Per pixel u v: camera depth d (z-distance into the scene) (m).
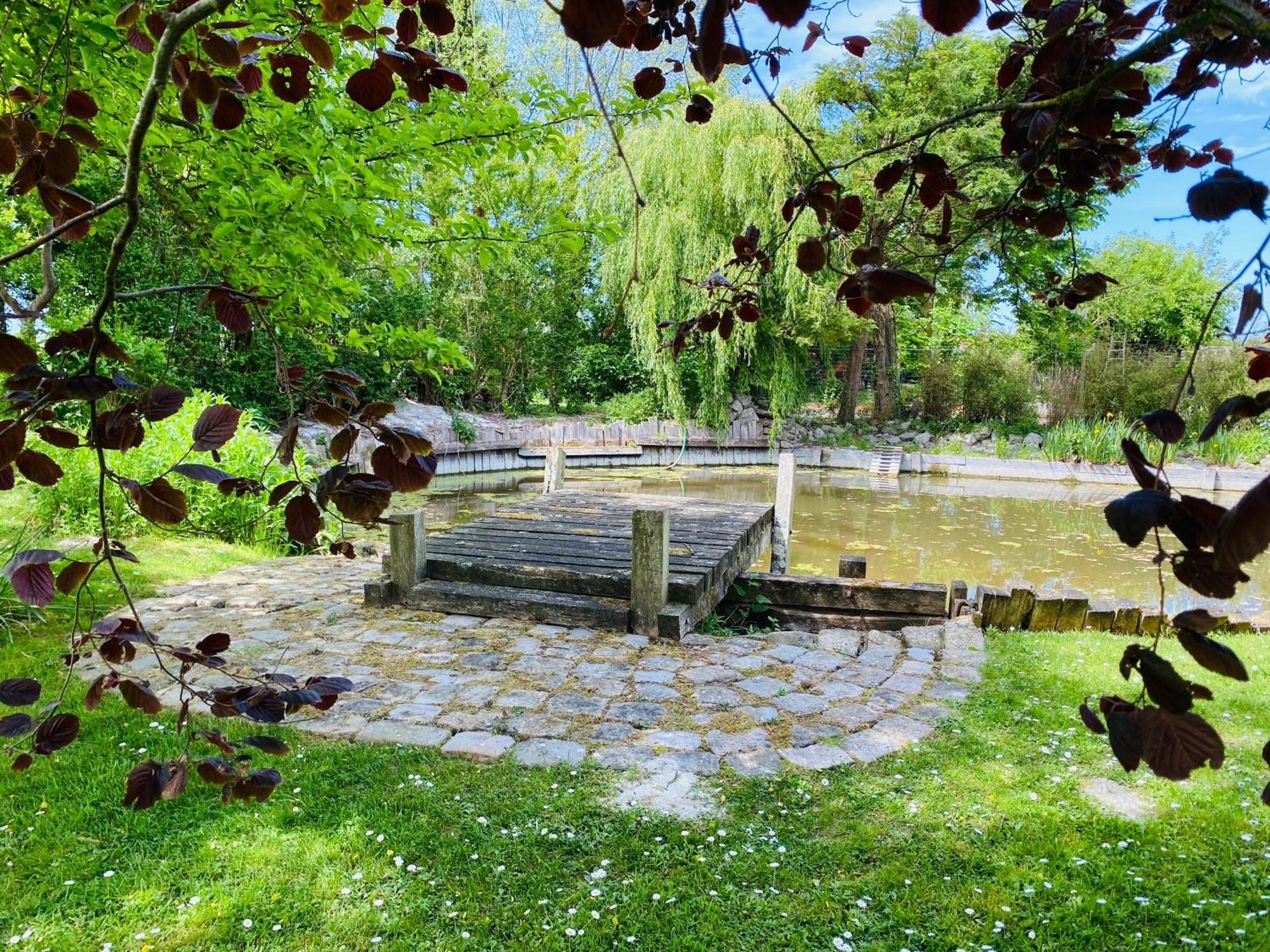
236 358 10.10
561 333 17.98
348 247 3.52
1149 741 0.67
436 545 5.06
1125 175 1.10
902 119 13.70
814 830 2.38
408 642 3.97
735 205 13.41
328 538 6.36
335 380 0.82
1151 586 7.07
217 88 0.84
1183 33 0.65
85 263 8.10
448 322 16.14
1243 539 0.50
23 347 0.71
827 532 9.38
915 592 4.59
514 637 4.05
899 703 3.30
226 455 6.40
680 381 15.23
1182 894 2.09
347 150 3.17
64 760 2.66
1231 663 0.62
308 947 1.89
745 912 2.03
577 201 13.73
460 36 5.95
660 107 3.01
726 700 3.30
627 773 2.68
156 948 1.87
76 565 0.83
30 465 0.79
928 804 2.52
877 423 17.81
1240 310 0.63
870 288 0.88
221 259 2.77
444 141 3.33
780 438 16.78
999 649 4.01
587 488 12.60
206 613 4.39
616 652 3.87
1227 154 0.97
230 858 2.20
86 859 2.18
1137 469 0.68
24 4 2.08
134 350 6.93
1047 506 11.66
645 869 2.19
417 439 0.79
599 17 0.52
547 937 1.93
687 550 4.93
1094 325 17.50
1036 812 2.47
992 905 2.05
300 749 2.80
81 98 0.90
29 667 3.40
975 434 16.73
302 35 0.84
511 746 2.86
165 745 2.77
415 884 2.11
